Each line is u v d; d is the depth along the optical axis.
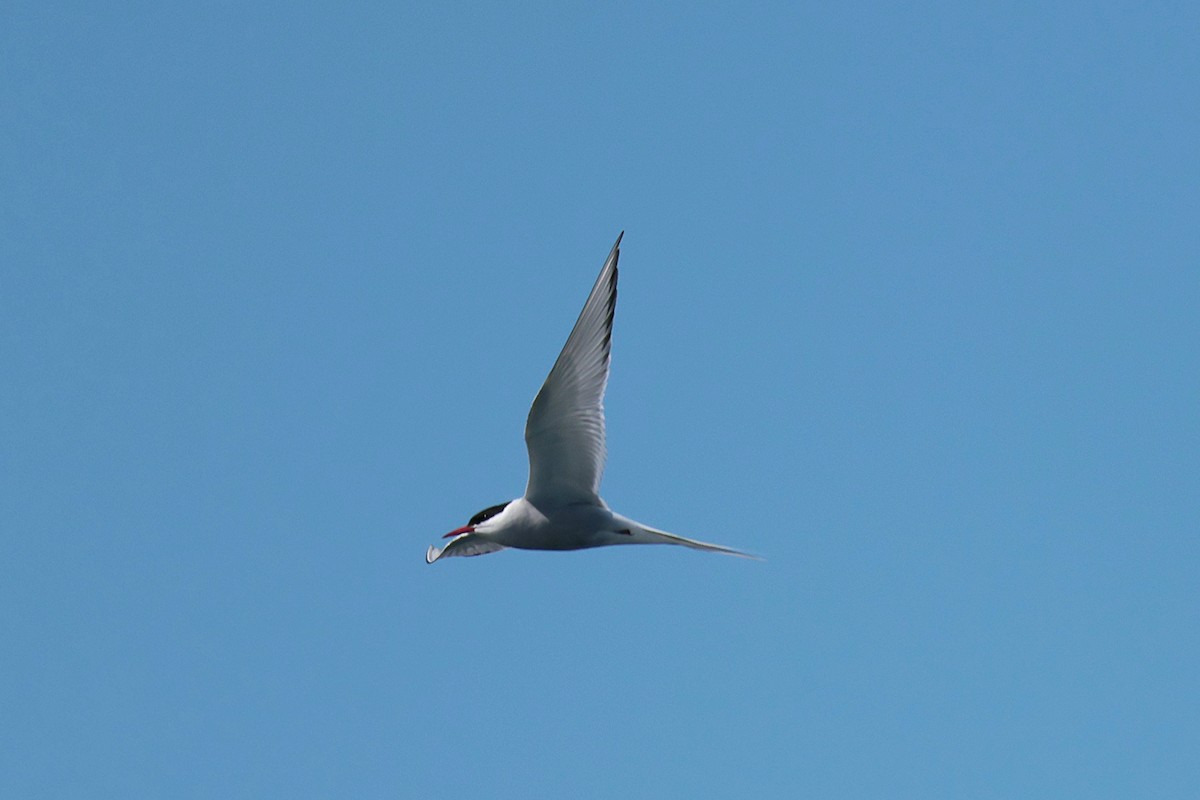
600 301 14.23
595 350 14.35
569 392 14.42
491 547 16.55
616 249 14.26
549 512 14.98
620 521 14.90
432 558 16.08
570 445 14.70
